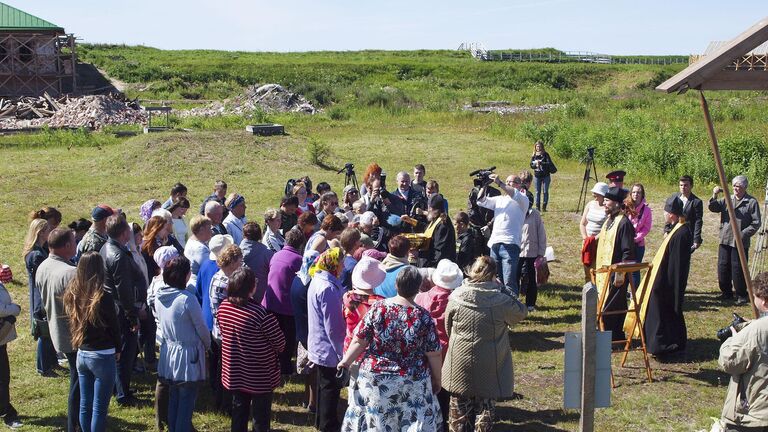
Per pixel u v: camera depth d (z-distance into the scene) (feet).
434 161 88.48
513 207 33.35
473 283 20.97
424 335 18.89
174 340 21.50
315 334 22.76
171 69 217.56
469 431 21.35
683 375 28.25
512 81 261.44
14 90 154.30
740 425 18.90
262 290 26.71
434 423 19.01
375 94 173.88
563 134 94.58
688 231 28.91
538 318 35.70
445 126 123.65
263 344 21.35
